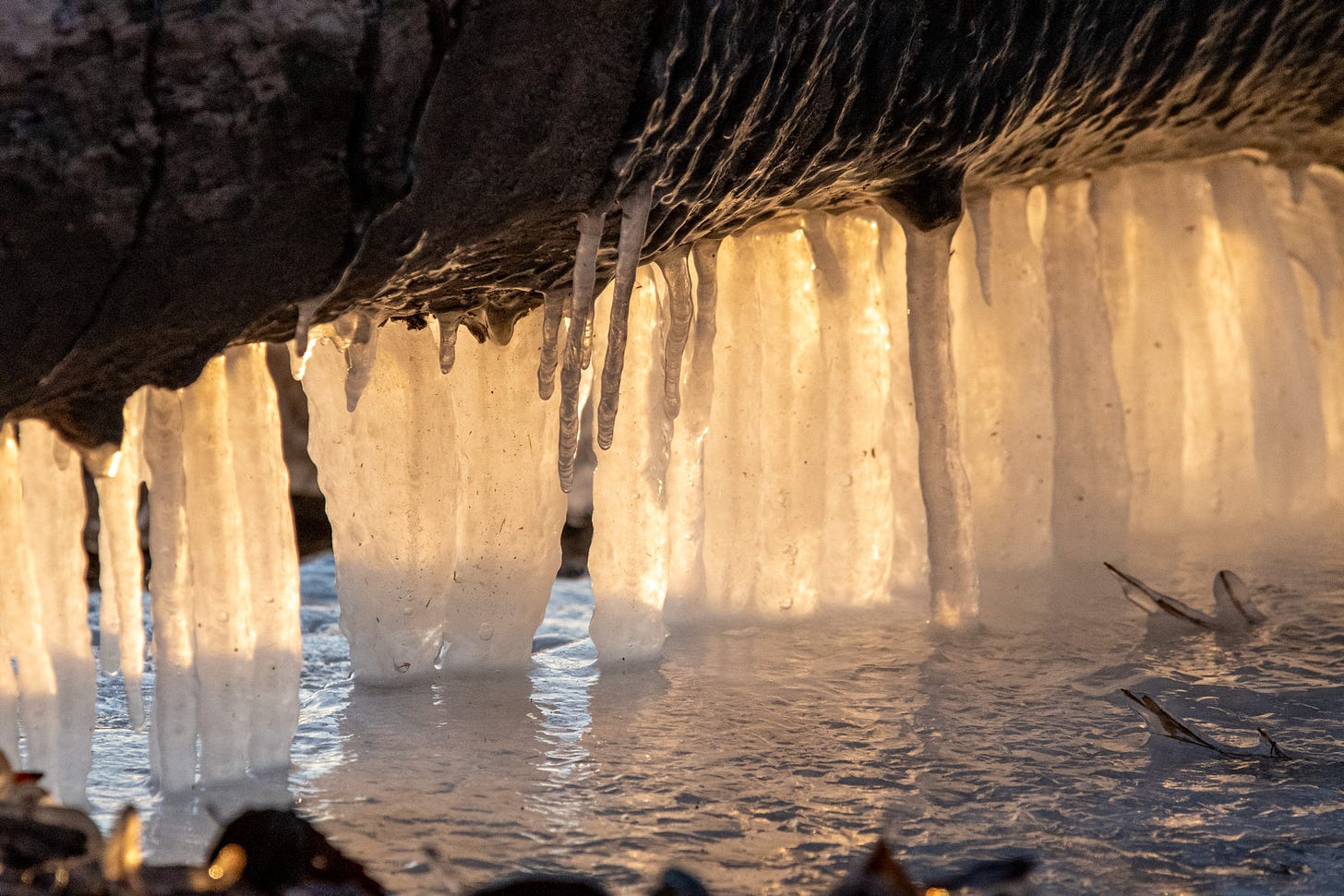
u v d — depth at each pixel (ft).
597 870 7.12
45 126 6.24
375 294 8.57
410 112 7.24
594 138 8.18
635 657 11.39
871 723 9.58
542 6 7.38
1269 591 12.87
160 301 7.07
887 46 9.29
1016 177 12.78
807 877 7.04
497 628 11.27
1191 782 8.31
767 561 12.61
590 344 10.50
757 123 9.06
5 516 8.25
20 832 6.14
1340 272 16.05
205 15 6.45
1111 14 10.28
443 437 10.92
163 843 7.49
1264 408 15.72
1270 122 13.65
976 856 7.25
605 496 11.39
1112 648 11.34
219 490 8.73
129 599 8.81
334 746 9.29
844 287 12.48
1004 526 13.92
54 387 7.25
